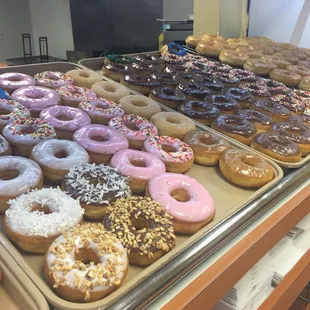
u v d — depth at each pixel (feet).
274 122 5.67
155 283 2.72
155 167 4.06
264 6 9.78
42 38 16.22
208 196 3.76
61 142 4.17
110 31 15.03
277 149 4.72
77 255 2.75
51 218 3.00
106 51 14.98
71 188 3.47
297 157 4.72
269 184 4.06
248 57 8.38
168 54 8.16
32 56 17.43
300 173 4.49
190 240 3.12
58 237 2.87
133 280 2.64
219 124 5.23
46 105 5.05
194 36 9.10
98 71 7.06
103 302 2.43
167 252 3.05
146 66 7.06
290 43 9.91
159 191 3.65
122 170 3.91
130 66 6.95
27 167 3.64
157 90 6.05
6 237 2.99
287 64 8.27
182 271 2.93
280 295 4.00
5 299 2.48
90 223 3.16
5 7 15.97
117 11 14.64
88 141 4.31
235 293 3.61
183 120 5.23
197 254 3.05
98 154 4.24
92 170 3.72
